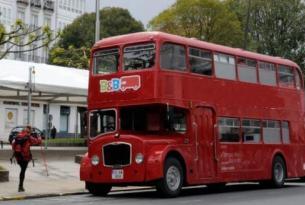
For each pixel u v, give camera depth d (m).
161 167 16.55
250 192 19.42
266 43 61.03
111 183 17.19
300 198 16.86
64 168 25.94
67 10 76.06
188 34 50.88
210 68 18.97
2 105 56.94
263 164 21.11
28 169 24.92
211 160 18.58
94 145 17.72
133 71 17.39
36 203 15.30
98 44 18.48
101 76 18.19
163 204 14.80
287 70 23.12
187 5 50.88
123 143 17.02
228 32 51.28
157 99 16.83
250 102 20.66
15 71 27.77
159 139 17.00
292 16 60.94
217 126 18.92
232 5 60.81
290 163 22.66
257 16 61.25
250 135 20.55
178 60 17.72
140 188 21.06
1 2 65.44
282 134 22.39
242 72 20.47
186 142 17.69
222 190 20.52
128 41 17.69
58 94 30.67
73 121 65.38
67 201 15.93
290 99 23.03
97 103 18.12
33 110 60.22
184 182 17.50
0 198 16.31
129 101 17.33
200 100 18.33
